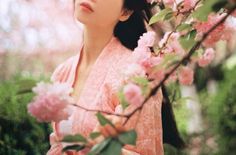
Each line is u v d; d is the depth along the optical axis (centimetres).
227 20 170
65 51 742
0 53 653
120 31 191
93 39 190
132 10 189
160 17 175
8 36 674
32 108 132
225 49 676
